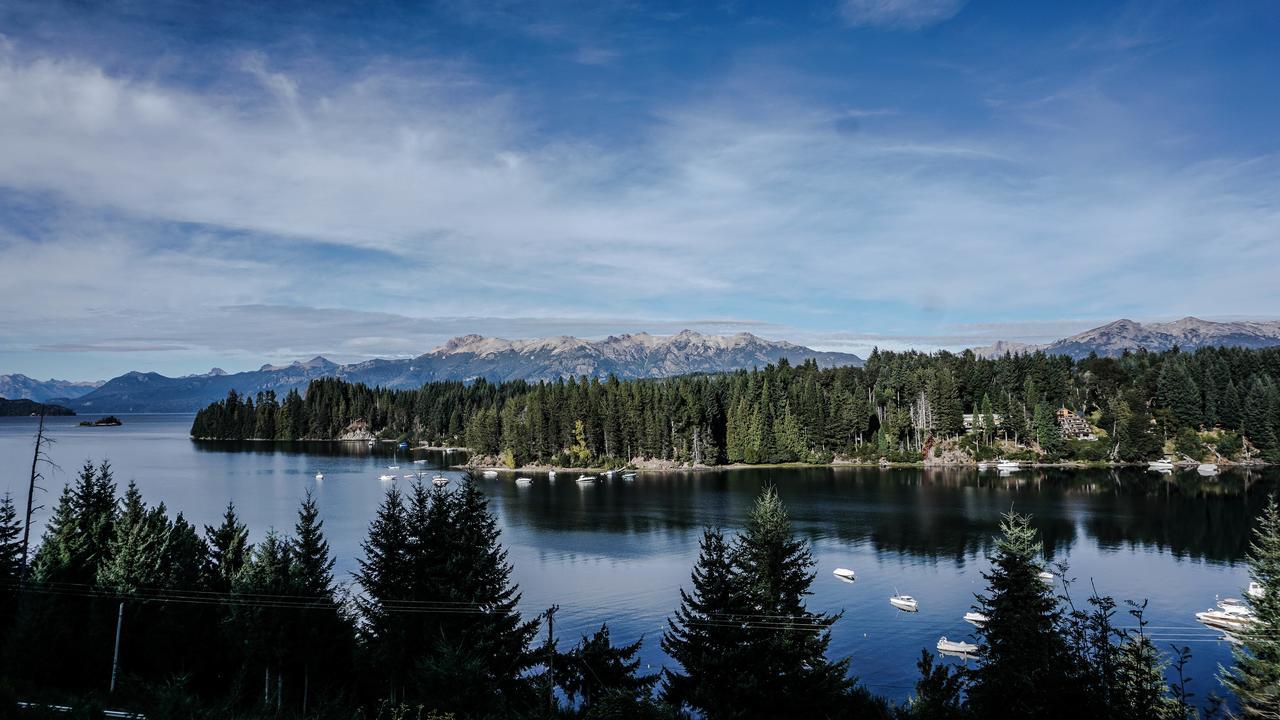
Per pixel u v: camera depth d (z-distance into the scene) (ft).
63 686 168.66
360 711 143.13
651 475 647.97
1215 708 70.03
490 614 150.61
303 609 170.91
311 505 210.18
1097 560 301.84
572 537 367.66
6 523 205.05
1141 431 621.31
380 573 163.22
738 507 456.04
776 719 126.00
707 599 136.98
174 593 186.80
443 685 127.44
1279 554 160.97
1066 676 66.90
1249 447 619.26
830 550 329.31
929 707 117.19
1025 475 586.45
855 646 220.64
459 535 165.89
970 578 284.00
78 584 199.41
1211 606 245.04
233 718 127.13
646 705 118.73
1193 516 389.19
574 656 152.05
